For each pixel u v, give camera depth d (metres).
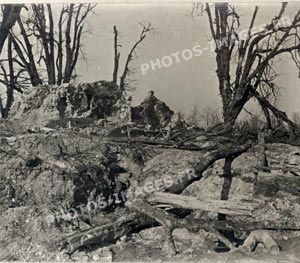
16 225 6.22
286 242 6.25
